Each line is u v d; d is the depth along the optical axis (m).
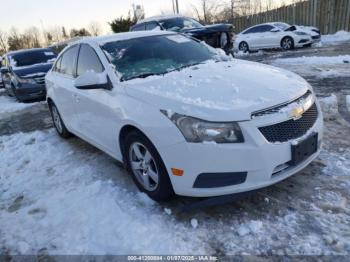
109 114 3.68
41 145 5.66
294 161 2.96
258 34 16.80
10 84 10.91
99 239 2.97
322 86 7.17
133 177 3.62
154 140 3.04
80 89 4.16
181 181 2.97
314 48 14.77
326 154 3.97
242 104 2.89
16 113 8.72
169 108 2.98
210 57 4.44
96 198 3.64
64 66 5.20
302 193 3.27
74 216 3.37
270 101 2.94
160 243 2.81
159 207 3.31
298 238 2.70
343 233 2.69
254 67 3.91
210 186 2.90
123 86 3.56
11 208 3.75
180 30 11.13
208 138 2.79
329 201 3.10
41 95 10.08
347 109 5.50
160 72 3.88
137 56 4.09
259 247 2.67
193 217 3.10
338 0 18.77
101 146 4.24
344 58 10.16
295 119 2.99
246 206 3.18
